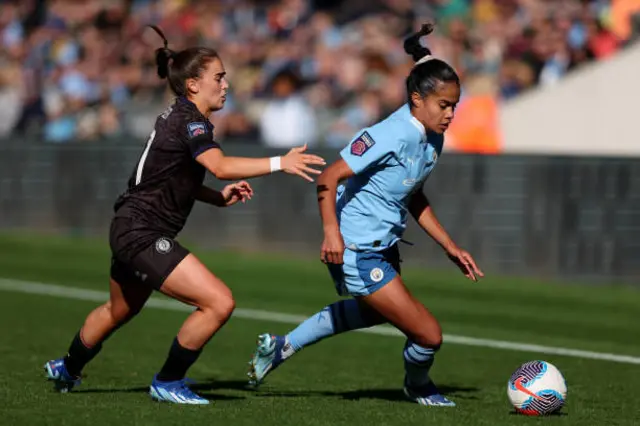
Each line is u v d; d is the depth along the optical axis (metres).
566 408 23.00
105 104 66.75
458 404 23.30
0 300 38.62
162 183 21.06
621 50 59.38
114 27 72.44
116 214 21.38
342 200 21.78
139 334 32.56
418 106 20.91
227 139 63.28
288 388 25.12
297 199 48.34
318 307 38.28
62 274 44.34
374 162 20.88
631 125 54.00
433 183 45.09
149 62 70.00
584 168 43.72
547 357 30.56
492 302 39.88
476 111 56.28
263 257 48.28
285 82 64.88
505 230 44.47
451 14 67.88
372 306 21.73
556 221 43.97
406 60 67.31
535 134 55.69
